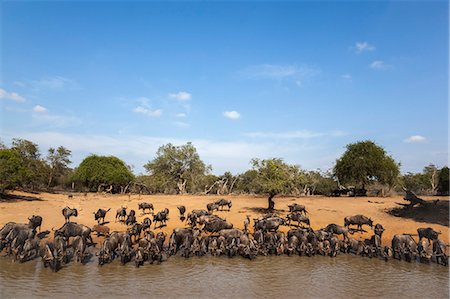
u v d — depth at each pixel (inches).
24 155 2138.3
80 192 2596.0
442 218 1176.8
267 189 1274.6
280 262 819.4
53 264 705.0
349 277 713.6
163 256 844.0
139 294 597.6
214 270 746.8
